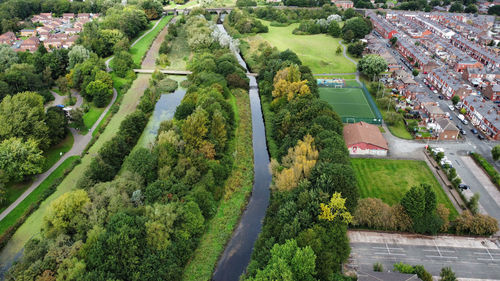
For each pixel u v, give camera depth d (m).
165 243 102.31
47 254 94.81
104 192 115.12
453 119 194.62
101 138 175.62
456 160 156.25
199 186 127.44
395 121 184.50
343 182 115.38
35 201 133.38
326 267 93.69
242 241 120.19
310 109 162.50
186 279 104.81
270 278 85.25
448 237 115.19
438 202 130.38
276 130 176.88
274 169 139.62
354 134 164.38
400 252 109.50
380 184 140.88
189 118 149.50
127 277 95.12
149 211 108.25
